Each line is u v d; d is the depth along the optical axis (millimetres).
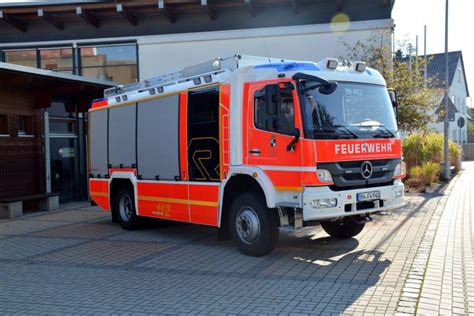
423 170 16703
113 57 18469
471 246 7855
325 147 7051
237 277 6645
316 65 7617
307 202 6938
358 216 7754
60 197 16016
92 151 11773
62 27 18719
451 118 18203
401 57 17562
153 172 9781
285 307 5371
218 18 17781
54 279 6898
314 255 7695
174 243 9188
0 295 6203
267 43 17250
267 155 7453
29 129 14758
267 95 7203
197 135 8633
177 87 9141
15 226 11773
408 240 8430
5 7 17906
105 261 7895
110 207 11195
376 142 7629
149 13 18109
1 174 13633
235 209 7980
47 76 12938
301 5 17156
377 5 16703
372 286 5992
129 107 10453
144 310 5461
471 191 14977
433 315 4992
